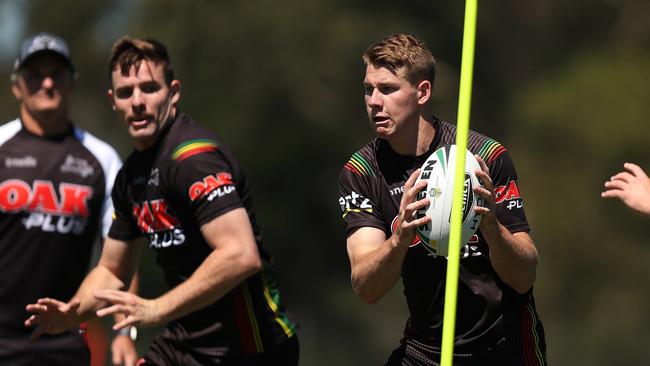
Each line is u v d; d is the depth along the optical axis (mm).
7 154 28750
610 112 100875
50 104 28750
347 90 113625
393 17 114125
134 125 23625
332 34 111625
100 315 22641
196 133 23703
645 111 101000
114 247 24906
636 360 97188
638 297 98375
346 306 117375
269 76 113125
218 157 23484
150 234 23953
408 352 22453
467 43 20422
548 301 99562
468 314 21656
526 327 21828
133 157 24156
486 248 21469
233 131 113562
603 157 100125
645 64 105000
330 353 115562
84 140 29375
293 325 24297
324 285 119688
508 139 110125
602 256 99500
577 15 112125
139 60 23609
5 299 28297
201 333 23781
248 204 24219
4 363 28188
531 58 112812
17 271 28375
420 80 21031
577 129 101062
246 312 23609
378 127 21094
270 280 24234
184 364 24016
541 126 102312
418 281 21828
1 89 133125
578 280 99750
